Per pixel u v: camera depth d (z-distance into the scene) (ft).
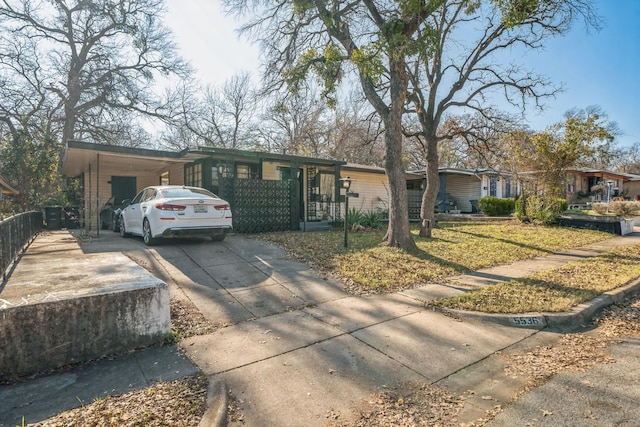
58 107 67.92
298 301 16.88
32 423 7.58
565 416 8.44
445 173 75.36
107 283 12.55
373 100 30.30
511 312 15.17
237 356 11.46
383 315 15.30
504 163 54.29
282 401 9.07
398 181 28.91
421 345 12.48
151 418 7.80
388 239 29.22
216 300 16.42
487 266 24.68
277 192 38.17
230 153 36.76
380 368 10.84
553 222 47.60
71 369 10.37
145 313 11.99
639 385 9.80
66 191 54.90
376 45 24.17
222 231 26.78
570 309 15.47
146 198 28.27
